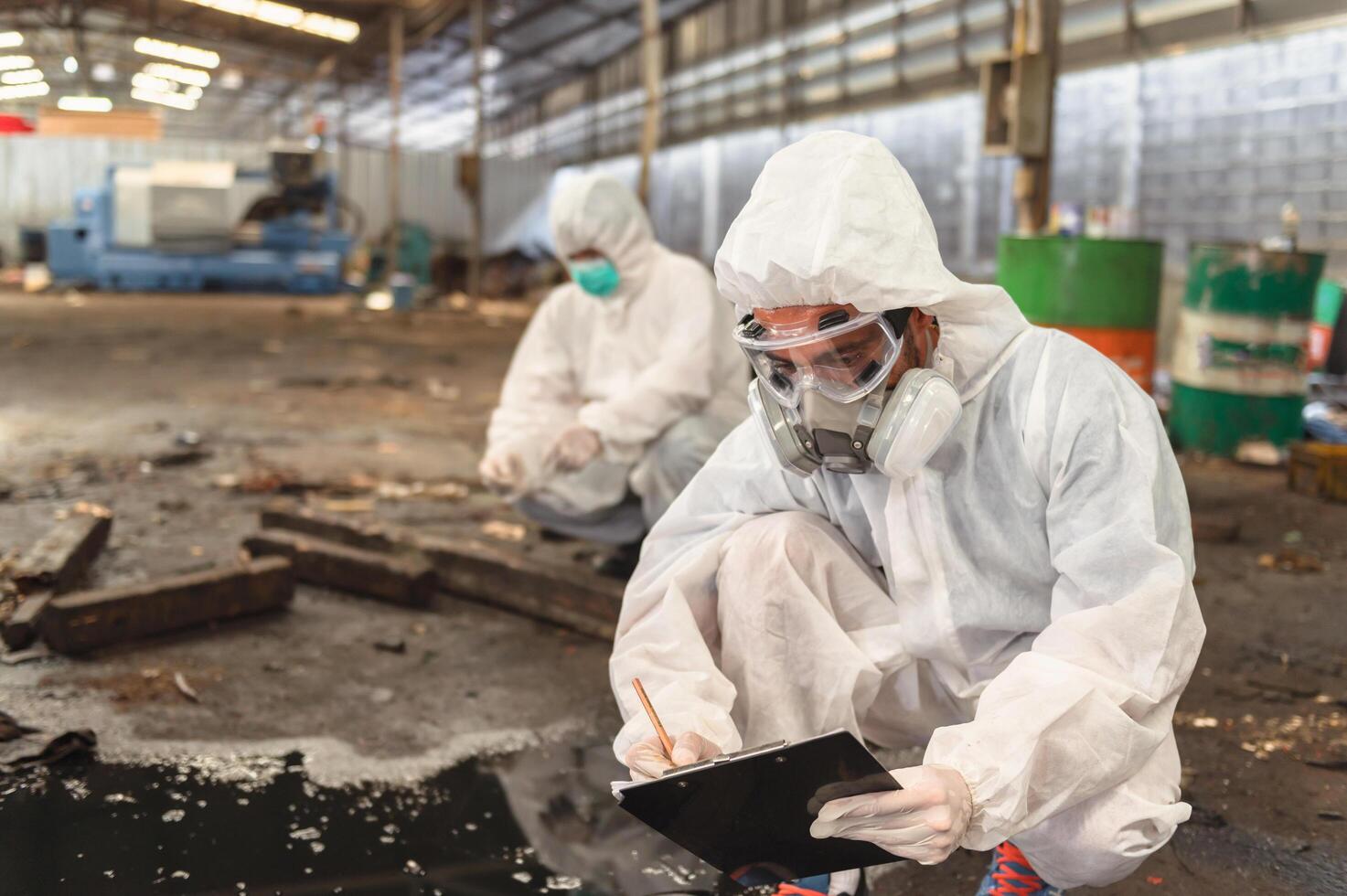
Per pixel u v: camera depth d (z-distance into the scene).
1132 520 1.27
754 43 15.50
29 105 15.43
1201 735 2.44
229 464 5.10
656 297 2.92
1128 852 1.28
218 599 2.97
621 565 3.35
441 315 15.52
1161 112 8.70
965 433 1.40
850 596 1.54
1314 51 7.37
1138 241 5.38
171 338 10.60
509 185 24.44
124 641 2.81
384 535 3.44
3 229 21.12
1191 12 8.30
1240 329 5.52
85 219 16.31
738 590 1.53
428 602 3.21
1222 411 5.61
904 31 12.09
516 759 2.26
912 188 1.32
